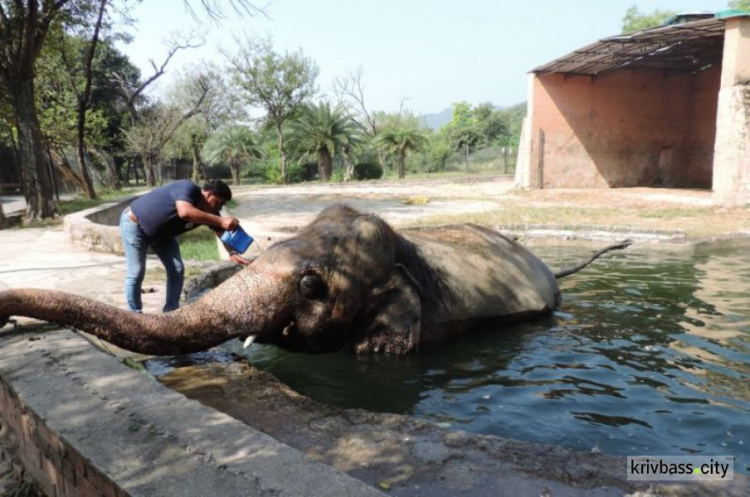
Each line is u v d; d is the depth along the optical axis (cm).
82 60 3288
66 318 429
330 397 496
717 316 724
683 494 315
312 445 370
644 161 3388
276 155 6269
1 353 447
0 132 2628
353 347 584
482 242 736
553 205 2292
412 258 624
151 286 816
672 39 2514
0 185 2645
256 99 5012
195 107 4975
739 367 550
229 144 5328
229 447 296
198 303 482
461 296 656
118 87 4794
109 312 439
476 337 657
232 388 475
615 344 625
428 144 5453
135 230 612
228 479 267
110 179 3922
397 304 573
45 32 1762
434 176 5447
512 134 8562
